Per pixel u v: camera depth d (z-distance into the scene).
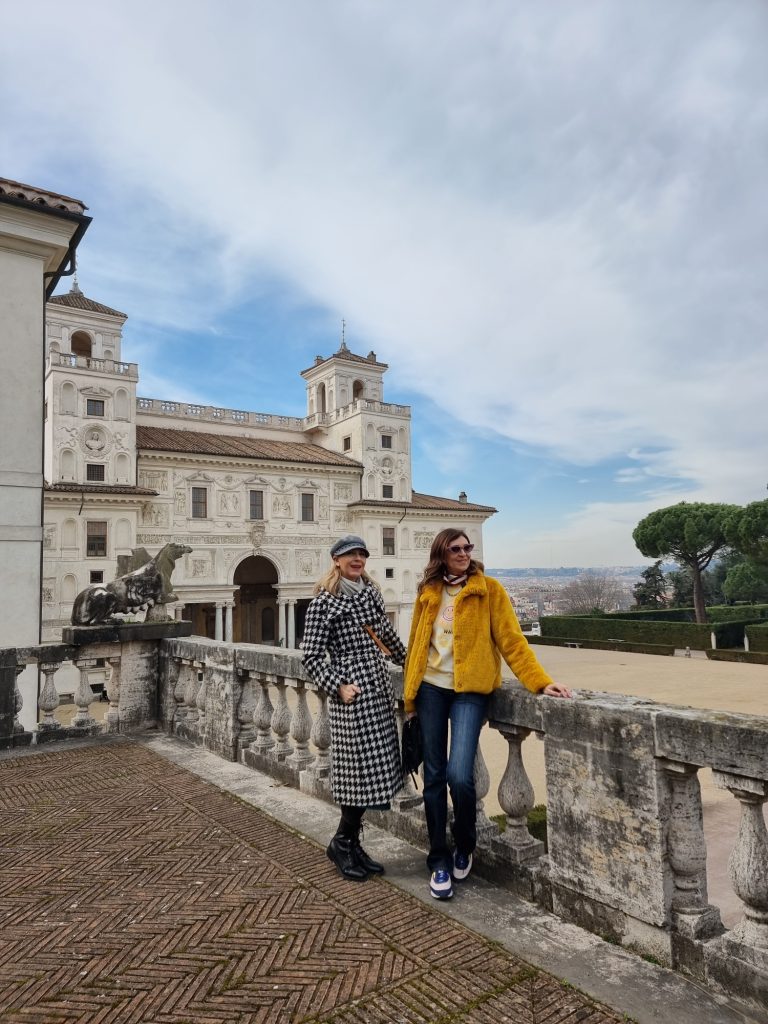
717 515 60.34
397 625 48.97
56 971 2.94
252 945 3.11
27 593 12.02
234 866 4.02
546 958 2.94
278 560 44.41
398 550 49.59
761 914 2.62
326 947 3.08
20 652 7.31
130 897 3.64
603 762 3.13
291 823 4.73
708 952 2.69
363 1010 2.60
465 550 3.71
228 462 42.19
